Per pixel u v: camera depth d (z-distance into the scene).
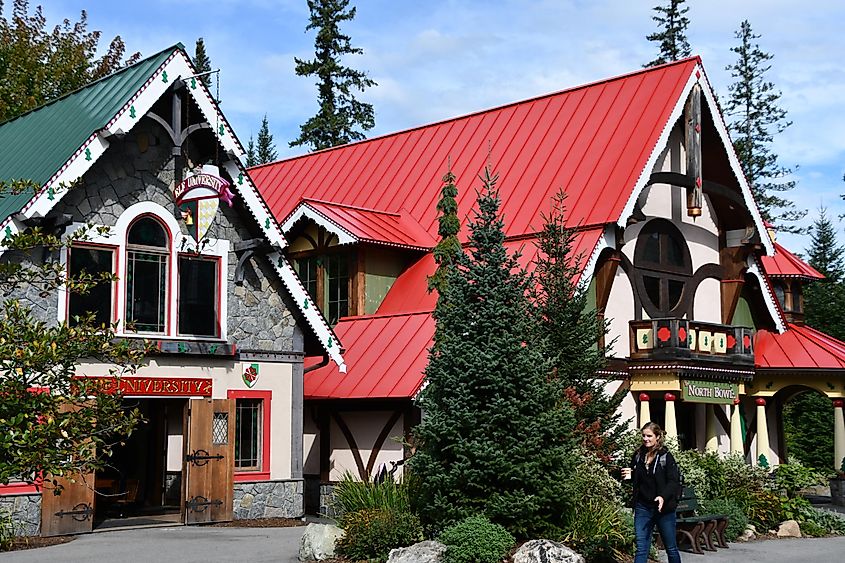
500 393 15.24
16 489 17.42
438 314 16.06
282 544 16.86
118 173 18.94
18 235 13.62
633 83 27.38
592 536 15.11
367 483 17.53
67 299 18.09
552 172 26.34
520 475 14.78
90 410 13.09
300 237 27.41
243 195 20.12
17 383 12.57
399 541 15.12
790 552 17.69
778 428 31.27
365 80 48.53
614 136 26.05
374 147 32.06
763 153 53.16
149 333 19.20
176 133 19.02
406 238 26.66
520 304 15.95
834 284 48.00
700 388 25.73
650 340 25.34
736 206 28.62
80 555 15.47
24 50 35.25
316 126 47.00
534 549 13.82
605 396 19.80
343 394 22.38
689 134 26.81
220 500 19.70
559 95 28.84
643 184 24.56
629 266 26.05
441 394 15.56
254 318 20.67
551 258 21.88
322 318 21.44
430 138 30.69
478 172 28.09
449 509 15.02
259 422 20.75
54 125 19.66
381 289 26.36
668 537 13.32
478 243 16.03
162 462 23.03
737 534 19.39
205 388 19.83
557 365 19.19
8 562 14.75
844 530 21.33
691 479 20.05
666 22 51.31
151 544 16.77
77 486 18.02
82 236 14.03
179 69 18.95
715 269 28.86
